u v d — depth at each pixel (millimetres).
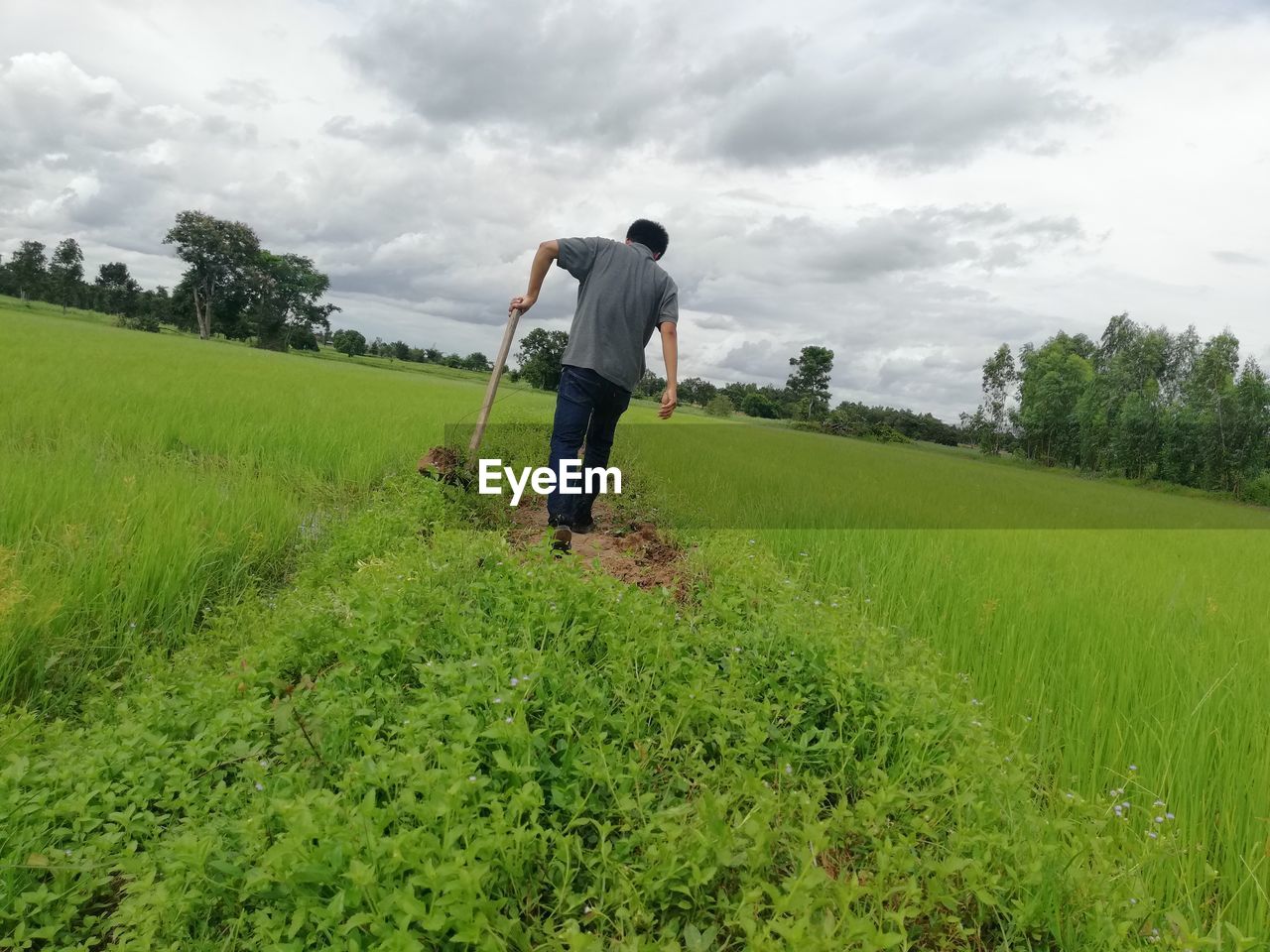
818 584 5027
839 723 2627
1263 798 2582
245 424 9078
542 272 5602
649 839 1945
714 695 2680
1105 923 1805
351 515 6547
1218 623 4965
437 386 32500
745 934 1762
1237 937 1731
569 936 1592
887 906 2010
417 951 1481
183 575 4191
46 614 3324
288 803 1801
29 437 7504
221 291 98688
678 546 5773
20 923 1809
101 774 2227
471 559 4160
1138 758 2920
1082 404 72938
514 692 2309
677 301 5418
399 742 2180
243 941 1737
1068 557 7168
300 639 3088
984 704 3309
